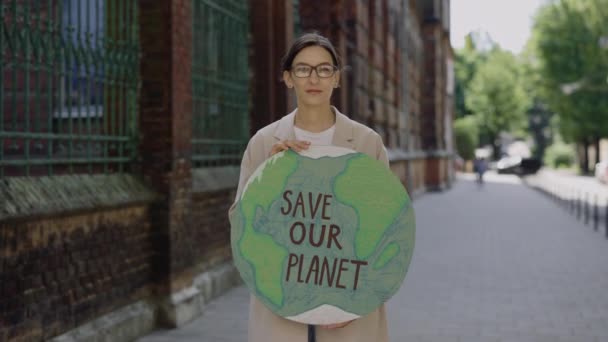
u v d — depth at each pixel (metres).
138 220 5.86
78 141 5.27
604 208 22.47
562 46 52.66
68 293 4.76
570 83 52.28
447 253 11.73
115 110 5.89
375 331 2.65
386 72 20.50
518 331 6.33
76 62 5.18
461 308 7.34
